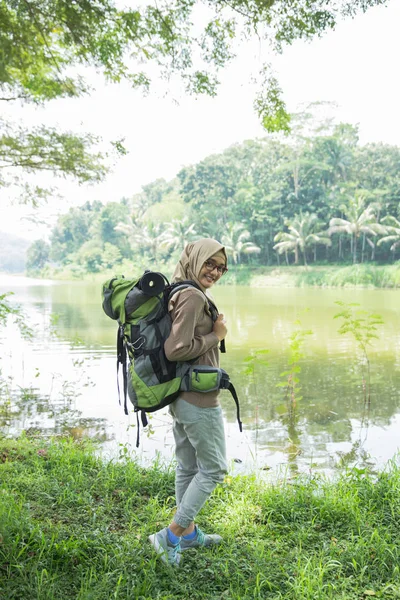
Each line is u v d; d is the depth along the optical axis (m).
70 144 7.68
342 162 71.69
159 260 80.00
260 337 13.51
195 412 2.84
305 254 63.41
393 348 11.48
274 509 3.60
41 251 120.94
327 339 12.94
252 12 6.15
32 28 5.84
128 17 6.11
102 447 5.50
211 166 78.12
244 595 2.61
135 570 2.77
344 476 4.49
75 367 9.58
